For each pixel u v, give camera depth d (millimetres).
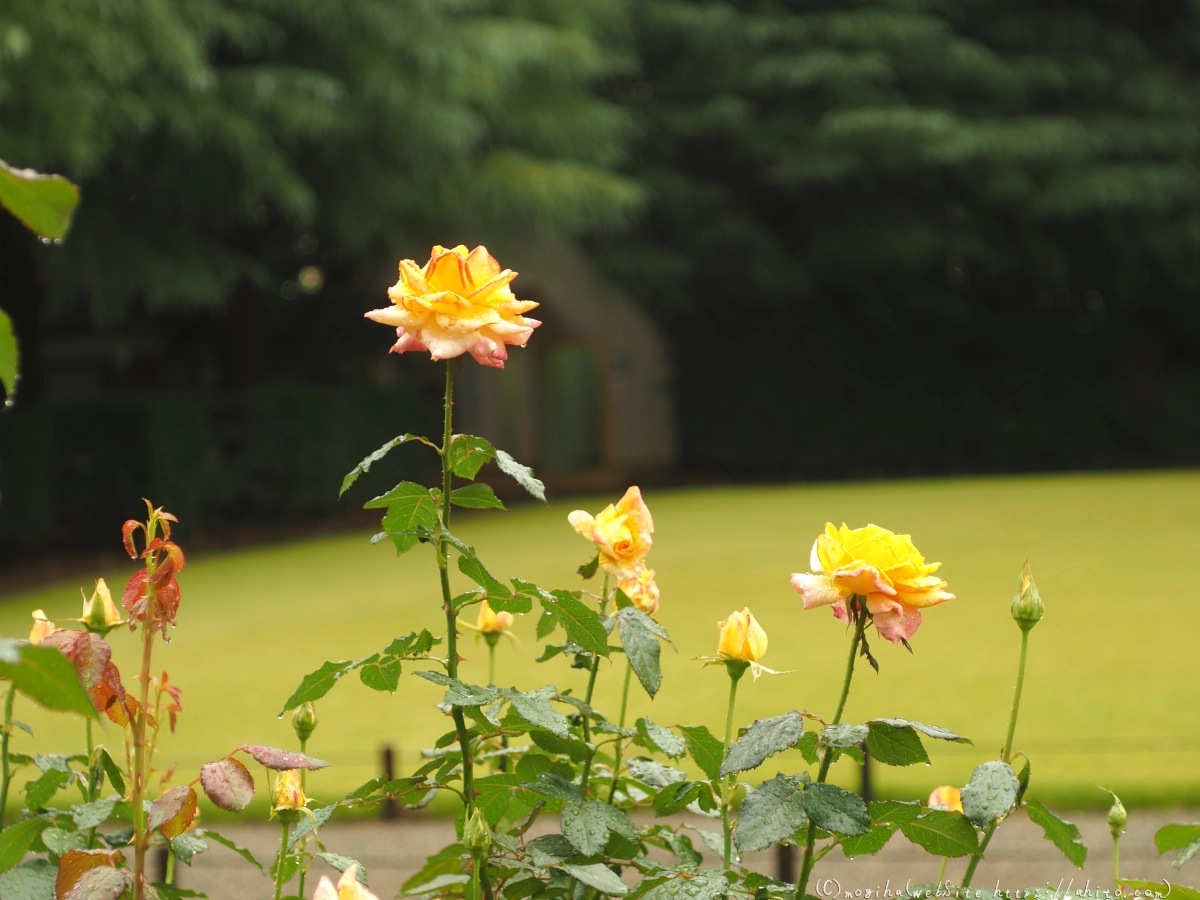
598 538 1431
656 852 3607
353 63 14445
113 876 1108
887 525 13047
